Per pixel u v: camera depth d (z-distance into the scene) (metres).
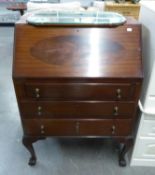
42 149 1.71
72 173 1.51
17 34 1.13
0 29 5.10
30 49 1.12
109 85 1.15
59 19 1.17
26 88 1.16
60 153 1.67
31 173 1.50
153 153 1.51
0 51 3.72
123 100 1.22
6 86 2.63
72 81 1.13
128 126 1.34
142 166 1.57
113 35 1.14
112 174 1.50
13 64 1.12
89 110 1.26
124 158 1.55
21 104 1.23
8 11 5.27
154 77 1.18
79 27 1.13
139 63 1.13
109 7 3.18
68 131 1.37
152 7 1.23
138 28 1.15
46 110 1.26
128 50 1.13
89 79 1.12
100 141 1.78
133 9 3.25
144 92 1.27
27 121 1.32
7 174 1.49
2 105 2.26
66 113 1.28
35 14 1.28
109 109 1.26
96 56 1.13
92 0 4.41
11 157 1.63
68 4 2.41
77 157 1.64
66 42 1.13
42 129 1.36
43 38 1.13
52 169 1.54
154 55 1.14
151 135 1.42
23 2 4.84
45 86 1.15
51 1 4.84
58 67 1.12
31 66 1.12
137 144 1.47
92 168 1.55
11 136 1.84
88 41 1.14
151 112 1.27
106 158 1.63
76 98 1.21
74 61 1.13
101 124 1.34
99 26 1.14
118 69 1.12
